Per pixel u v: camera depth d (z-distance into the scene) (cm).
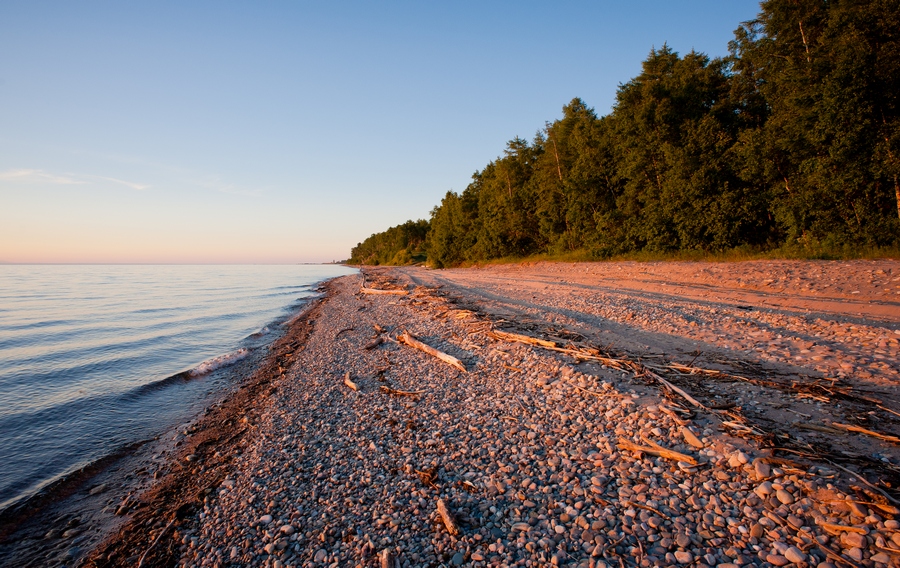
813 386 652
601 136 3334
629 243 2984
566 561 390
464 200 6369
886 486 407
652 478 491
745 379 714
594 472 523
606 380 775
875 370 699
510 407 755
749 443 516
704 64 2936
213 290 5328
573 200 3450
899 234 1628
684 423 580
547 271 3216
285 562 450
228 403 1088
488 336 1231
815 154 1861
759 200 2227
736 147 2291
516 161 4994
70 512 629
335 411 887
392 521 486
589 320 1319
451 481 551
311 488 594
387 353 1305
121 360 1586
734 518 412
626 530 417
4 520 612
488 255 5222
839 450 486
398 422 773
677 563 371
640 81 2930
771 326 1041
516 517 462
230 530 529
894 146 1588
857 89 1630
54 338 2022
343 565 430
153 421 987
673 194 2567
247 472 677
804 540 371
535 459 575
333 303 3131
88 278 8825
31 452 828
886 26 1638
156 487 683
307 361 1400
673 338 1034
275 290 5309
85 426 957
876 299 1168
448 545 433
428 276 4372
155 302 3784
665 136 2703
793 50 2198
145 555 511
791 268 1634
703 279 1831
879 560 337
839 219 1833
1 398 1140
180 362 1563
